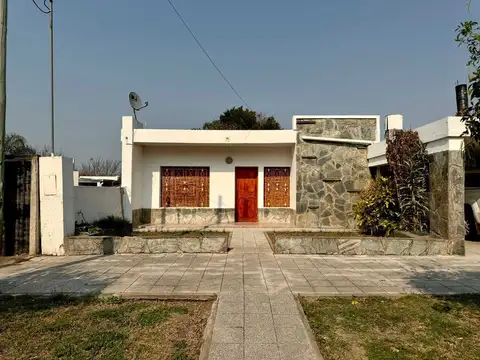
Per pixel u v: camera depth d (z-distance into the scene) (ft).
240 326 11.41
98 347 10.08
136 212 36.42
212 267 19.26
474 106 10.82
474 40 10.49
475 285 16.06
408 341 10.46
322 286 15.87
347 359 9.48
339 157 34.91
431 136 23.86
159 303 13.89
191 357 9.61
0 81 13.70
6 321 11.93
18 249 22.71
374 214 27.43
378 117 35.24
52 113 26.09
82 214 28.50
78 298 14.29
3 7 13.88
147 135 35.65
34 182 22.59
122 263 20.20
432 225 24.07
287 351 9.80
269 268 19.10
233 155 38.65
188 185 38.60
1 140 13.64
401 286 15.92
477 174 30.09
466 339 10.56
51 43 26.00
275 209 38.19
